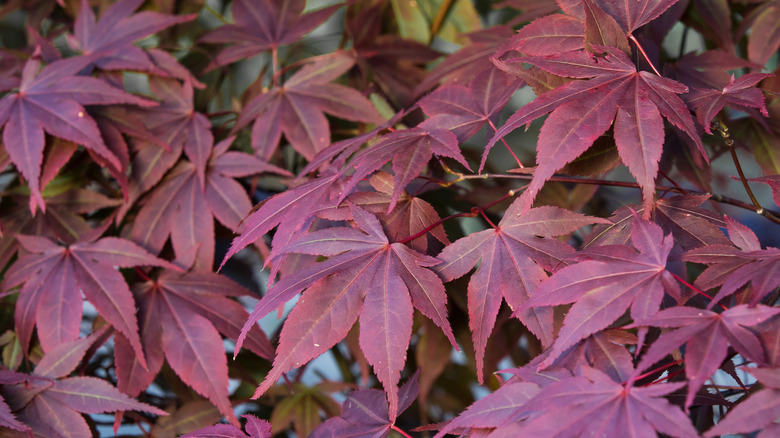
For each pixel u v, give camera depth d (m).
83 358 0.59
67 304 0.59
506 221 0.51
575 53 0.50
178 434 0.62
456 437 0.51
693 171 0.62
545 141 0.49
